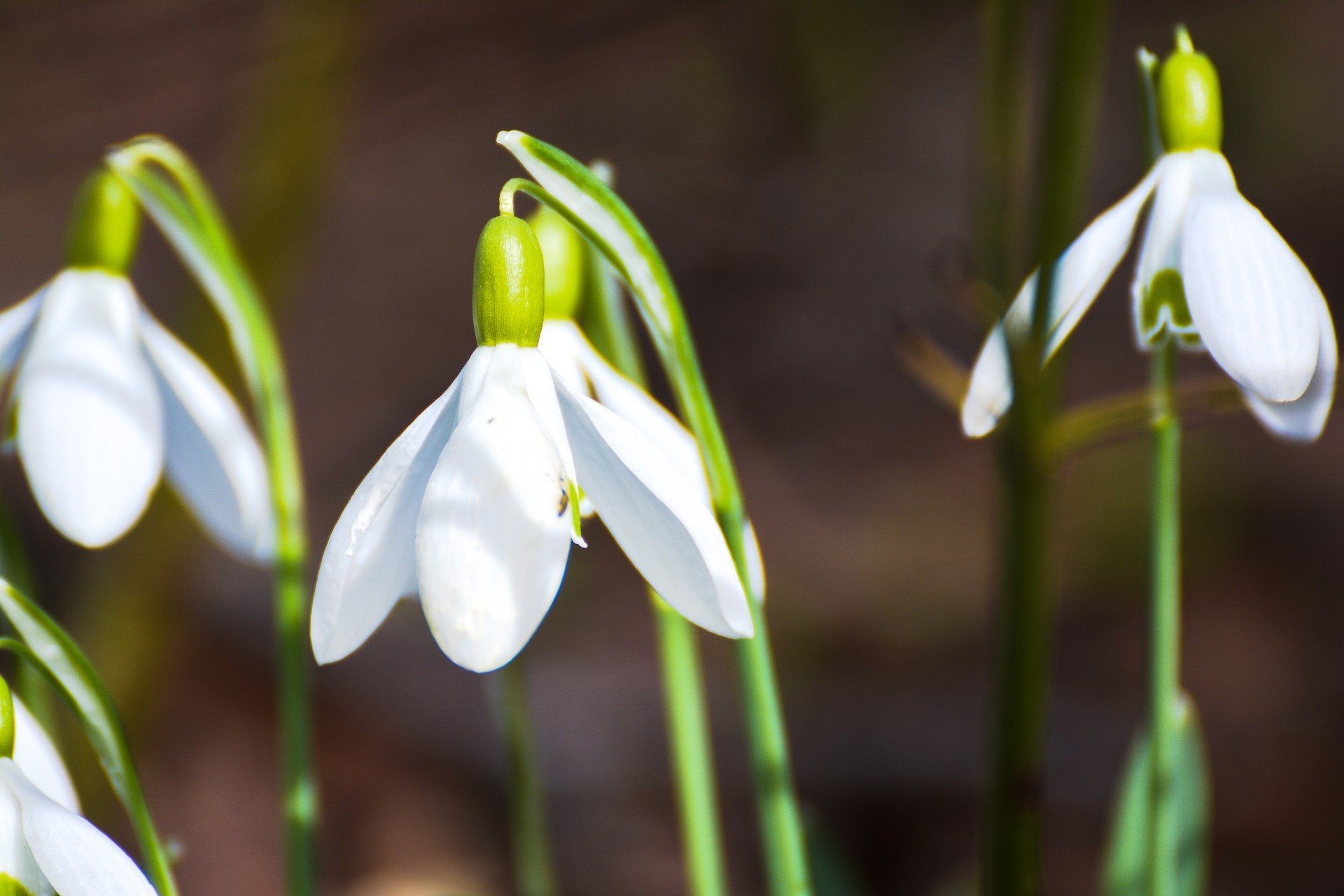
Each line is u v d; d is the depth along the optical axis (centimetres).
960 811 79
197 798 80
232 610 92
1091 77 39
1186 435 117
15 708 36
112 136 89
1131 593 102
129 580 68
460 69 82
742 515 37
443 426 36
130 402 39
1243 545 107
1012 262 41
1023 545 40
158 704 80
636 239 36
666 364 36
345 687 88
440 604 35
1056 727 86
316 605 35
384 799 82
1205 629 98
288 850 39
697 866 40
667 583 36
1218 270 36
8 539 39
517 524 35
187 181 39
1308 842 77
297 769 39
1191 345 37
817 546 109
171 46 85
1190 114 37
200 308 72
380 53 80
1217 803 80
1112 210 37
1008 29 41
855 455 121
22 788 36
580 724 86
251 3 83
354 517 35
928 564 105
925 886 74
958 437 124
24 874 35
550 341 38
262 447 84
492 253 36
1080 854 76
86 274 39
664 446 37
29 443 38
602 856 77
